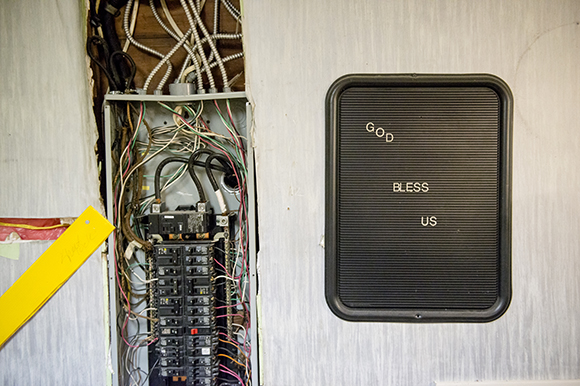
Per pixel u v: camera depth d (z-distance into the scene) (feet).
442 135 3.71
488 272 3.75
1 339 3.76
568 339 3.72
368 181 3.74
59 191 3.76
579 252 3.70
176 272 3.86
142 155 4.10
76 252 3.78
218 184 4.18
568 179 3.67
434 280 3.75
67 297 3.80
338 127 3.70
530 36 3.60
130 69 4.11
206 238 3.98
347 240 3.76
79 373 3.82
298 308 3.73
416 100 3.69
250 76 3.64
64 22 3.67
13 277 3.80
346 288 3.78
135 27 4.11
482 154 3.70
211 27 4.10
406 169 3.72
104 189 3.91
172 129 4.04
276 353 3.76
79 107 3.73
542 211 3.68
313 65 3.63
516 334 3.72
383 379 3.75
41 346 3.81
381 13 3.59
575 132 3.66
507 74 3.63
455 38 3.60
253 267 3.76
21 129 3.72
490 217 3.72
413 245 3.74
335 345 3.75
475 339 3.73
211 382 3.94
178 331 3.90
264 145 3.67
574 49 3.61
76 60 3.70
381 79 3.61
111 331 3.81
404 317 3.72
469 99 3.68
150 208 4.00
